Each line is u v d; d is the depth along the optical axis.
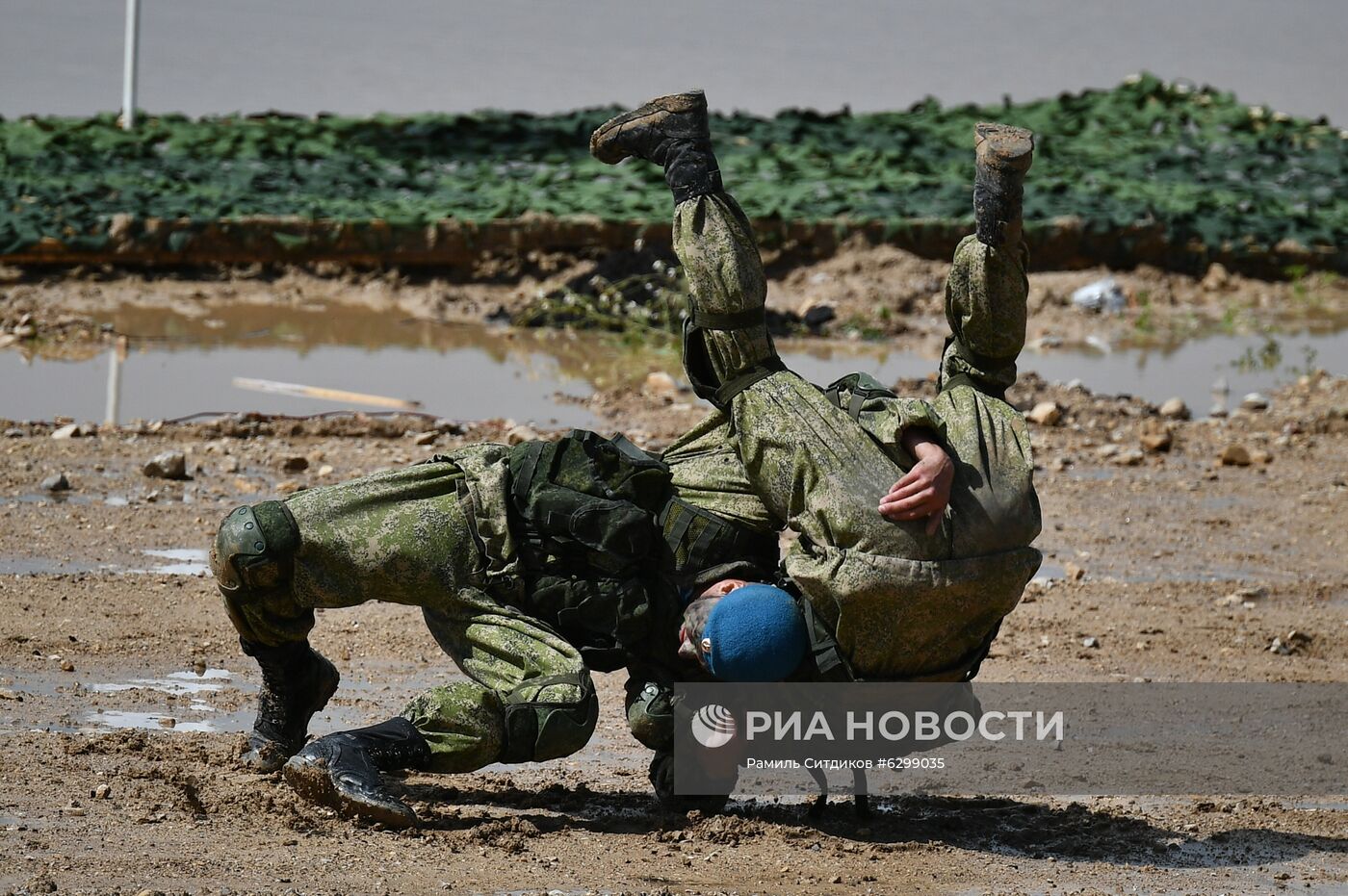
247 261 28.55
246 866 8.63
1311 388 23.98
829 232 30.22
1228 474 19.61
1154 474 19.47
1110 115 43.41
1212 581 15.83
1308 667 13.72
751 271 9.59
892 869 9.33
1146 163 38.00
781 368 9.66
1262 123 43.12
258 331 25.27
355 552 9.44
